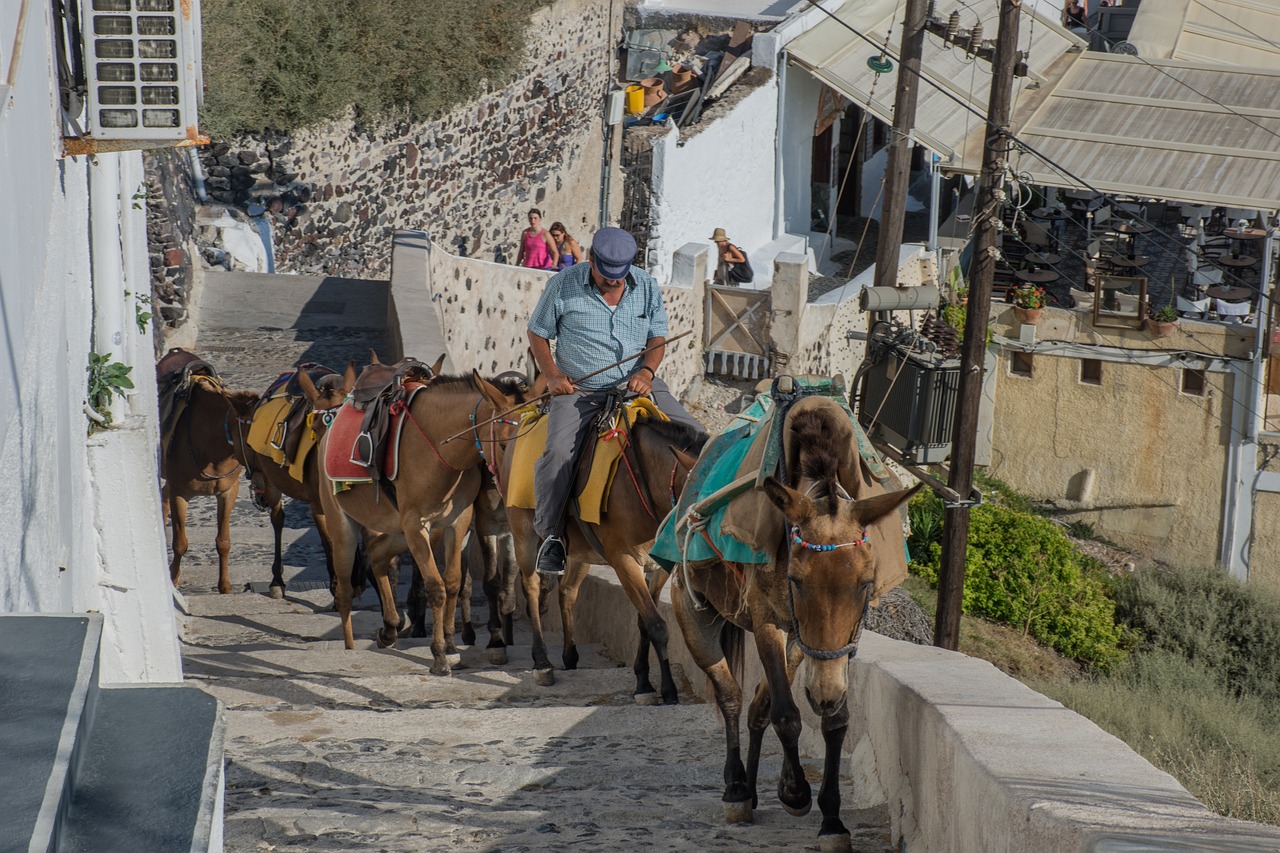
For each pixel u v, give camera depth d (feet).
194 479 39.52
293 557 46.39
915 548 74.43
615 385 26.32
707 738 23.57
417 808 18.70
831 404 16.99
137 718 8.13
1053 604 69.62
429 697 27.89
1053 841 10.45
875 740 19.16
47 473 13.19
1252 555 82.89
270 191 71.41
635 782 20.85
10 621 8.09
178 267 60.44
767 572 16.89
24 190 12.40
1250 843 9.10
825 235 107.55
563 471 25.46
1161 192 82.94
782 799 18.29
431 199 81.05
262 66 68.74
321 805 18.70
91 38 20.29
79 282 20.62
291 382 37.55
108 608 22.97
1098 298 84.07
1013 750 13.47
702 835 17.70
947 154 89.20
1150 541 85.66
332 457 30.48
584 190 92.48
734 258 89.35
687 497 19.40
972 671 18.39
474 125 82.94
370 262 77.77
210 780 7.57
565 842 17.16
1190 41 108.99
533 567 28.71
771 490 15.70
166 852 7.04
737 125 97.76
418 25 75.92
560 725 24.09
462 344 68.08
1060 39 104.83
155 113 20.57
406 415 29.19
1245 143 87.51
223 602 40.19
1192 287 85.71
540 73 86.94
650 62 104.73
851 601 15.35
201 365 40.04
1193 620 71.05
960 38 59.72
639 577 25.85
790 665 18.93
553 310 26.35
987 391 88.79
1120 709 44.57
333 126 73.77
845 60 100.01
